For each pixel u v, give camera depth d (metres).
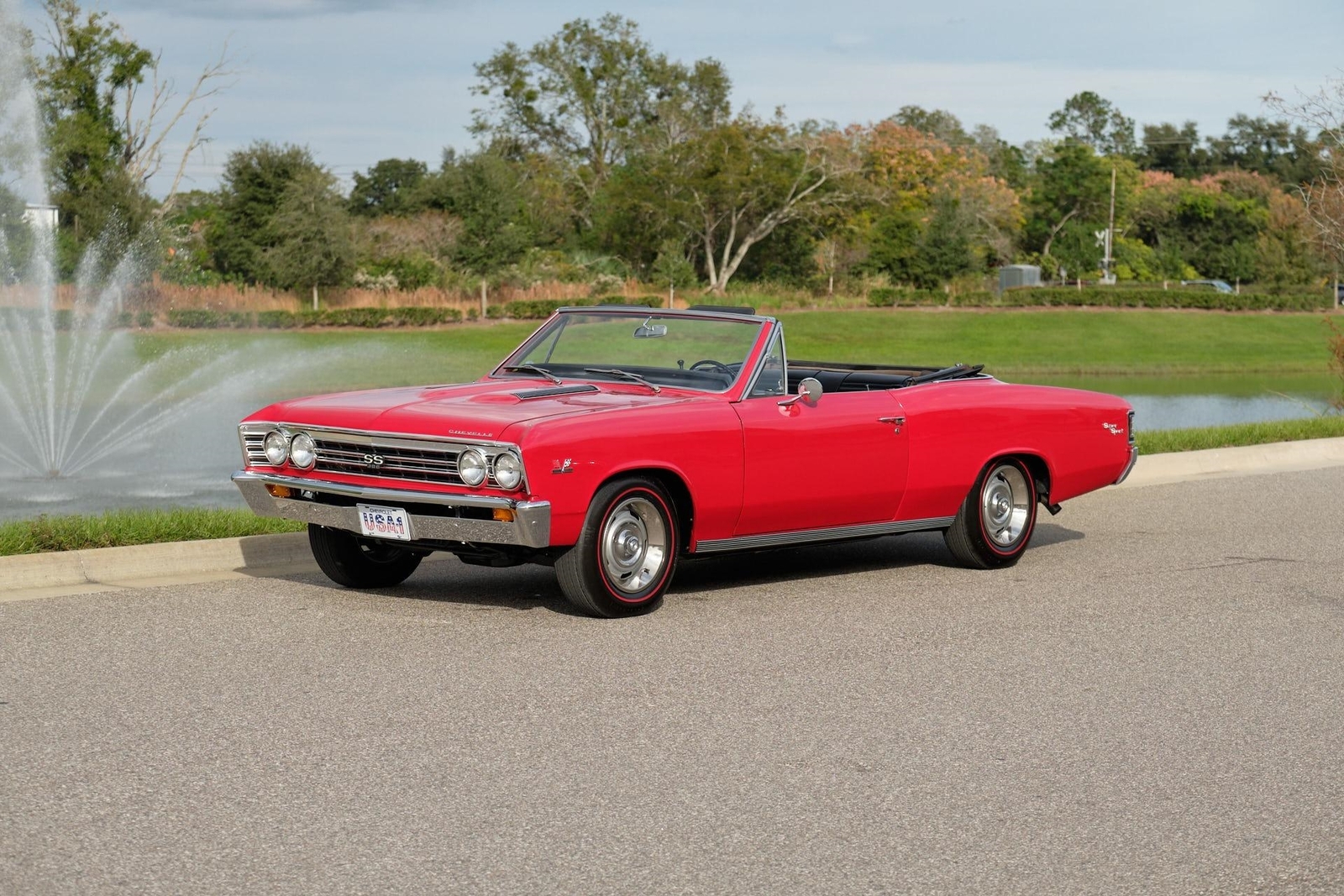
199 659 7.22
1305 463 17.55
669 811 5.29
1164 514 13.21
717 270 71.25
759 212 69.62
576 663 7.32
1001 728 6.46
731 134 66.75
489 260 56.94
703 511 8.55
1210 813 5.44
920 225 72.94
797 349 54.59
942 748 6.15
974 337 58.41
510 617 8.32
